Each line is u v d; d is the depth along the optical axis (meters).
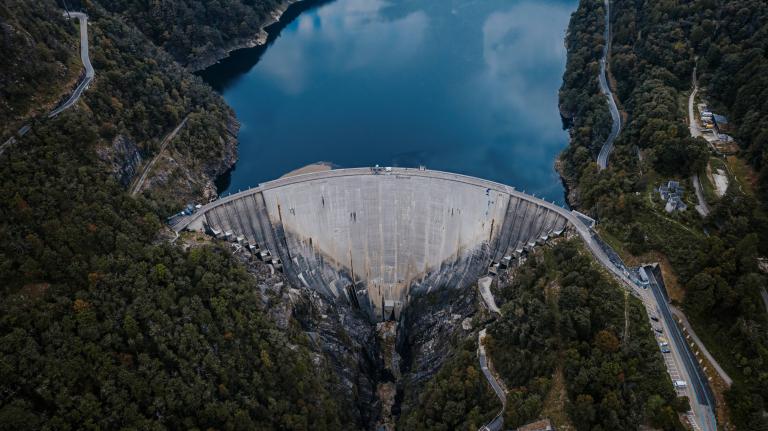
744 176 144.12
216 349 117.25
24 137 127.62
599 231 146.12
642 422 100.12
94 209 121.81
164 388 105.00
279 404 116.88
